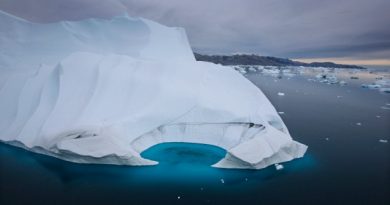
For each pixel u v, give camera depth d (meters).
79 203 15.38
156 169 19.50
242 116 24.70
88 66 25.88
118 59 27.22
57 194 16.20
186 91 25.33
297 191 17.27
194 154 22.09
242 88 28.61
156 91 24.69
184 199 16.05
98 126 20.83
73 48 34.81
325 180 18.66
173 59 34.53
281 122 26.27
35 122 22.53
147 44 35.94
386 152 23.72
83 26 37.50
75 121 21.64
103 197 16.05
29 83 25.78
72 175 18.33
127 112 23.33
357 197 16.66
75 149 19.25
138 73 25.91
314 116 36.16
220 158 21.52
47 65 28.06
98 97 23.55
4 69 30.23
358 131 29.70
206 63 30.42
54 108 22.69
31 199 15.61
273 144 20.80
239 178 18.64
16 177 17.94
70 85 24.33
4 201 15.28
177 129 24.52
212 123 24.69
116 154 19.25
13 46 34.28
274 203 15.95
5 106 24.89
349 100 48.31
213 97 26.00
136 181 17.92
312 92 57.28
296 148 22.33
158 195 16.42
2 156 20.70
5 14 35.22
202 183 17.89
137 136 22.53
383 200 16.30
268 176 19.03
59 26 35.97
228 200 16.11
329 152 23.62
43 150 20.72
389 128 30.89
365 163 21.45
